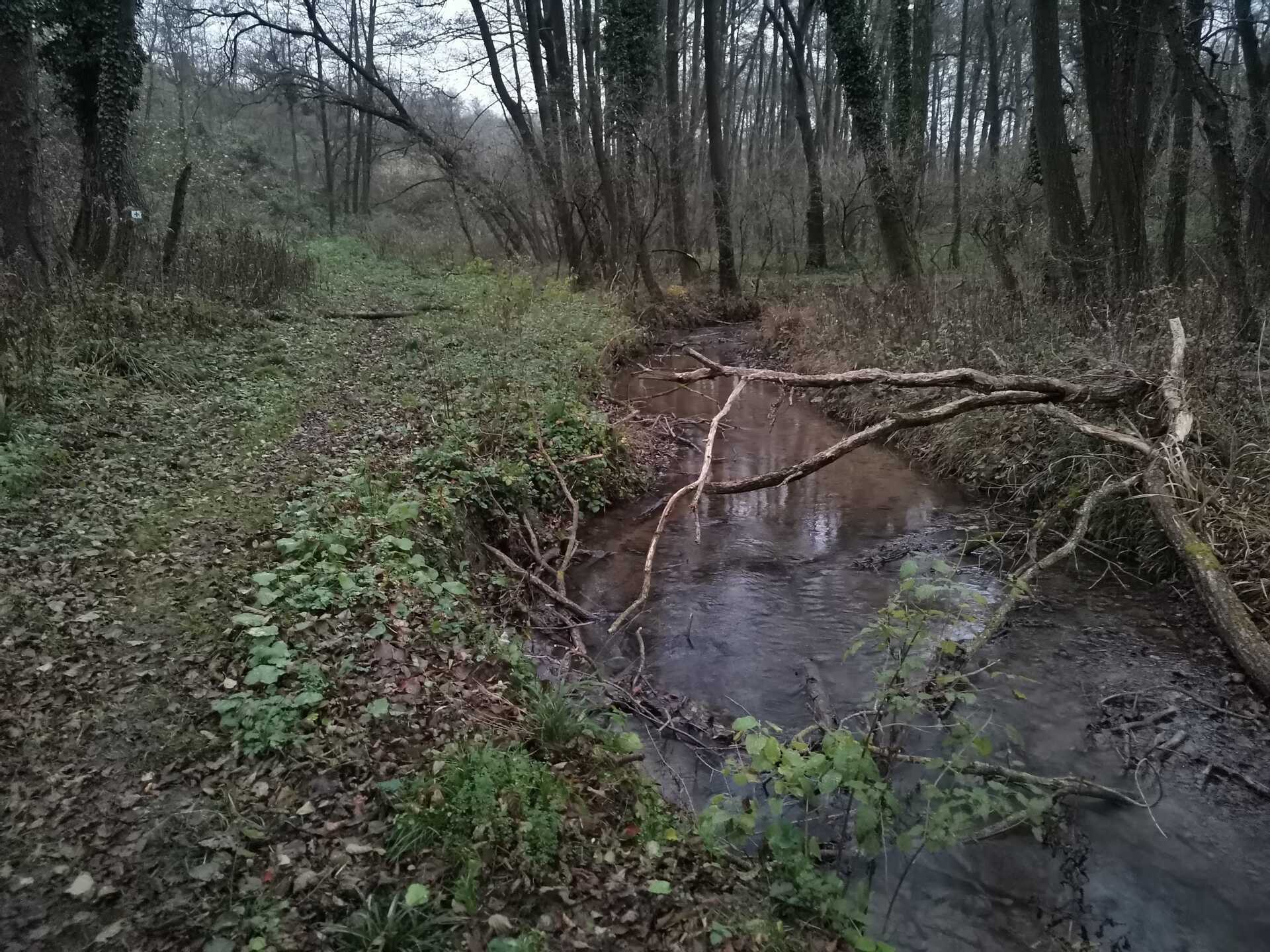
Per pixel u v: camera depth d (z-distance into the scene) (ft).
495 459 27.55
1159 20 35.50
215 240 48.65
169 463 22.98
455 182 82.94
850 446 21.50
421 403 31.35
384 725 13.30
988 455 31.04
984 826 13.48
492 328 45.21
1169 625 19.97
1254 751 15.29
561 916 10.28
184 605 15.96
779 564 24.89
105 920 9.47
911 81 82.07
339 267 69.00
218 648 14.61
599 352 46.83
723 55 116.88
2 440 21.36
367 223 106.01
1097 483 25.02
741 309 73.87
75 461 21.84
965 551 24.90
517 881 10.54
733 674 18.67
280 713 12.95
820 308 54.90
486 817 11.25
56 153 51.13
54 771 11.62
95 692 13.30
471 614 18.11
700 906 10.94
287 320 43.45
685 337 65.98
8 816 10.77
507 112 84.43
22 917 9.38
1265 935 11.54
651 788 13.91
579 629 21.04
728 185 79.05
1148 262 38.22
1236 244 34.88
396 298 57.11
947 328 36.88
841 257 95.96
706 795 14.49
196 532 18.97
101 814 10.97
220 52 84.89
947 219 85.35
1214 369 26.08
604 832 12.16
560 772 13.34
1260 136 41.78
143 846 10.52
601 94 71.77
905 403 36.27
